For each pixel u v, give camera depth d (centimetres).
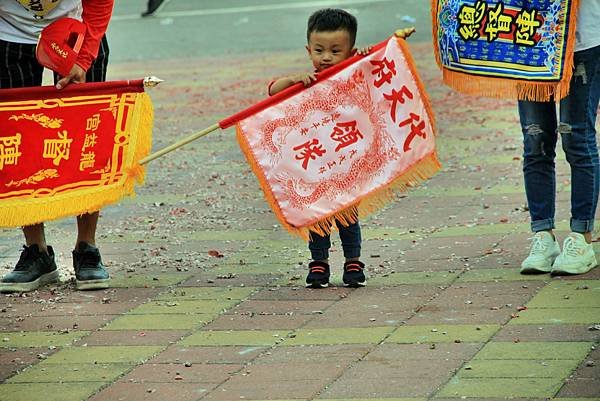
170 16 3166
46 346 817
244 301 898
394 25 2641
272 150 904
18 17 926
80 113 925
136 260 1041
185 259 1036
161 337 822
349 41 918
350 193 903
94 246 967
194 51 2566
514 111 1677
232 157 1495
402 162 903
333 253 1023
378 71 899
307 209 902
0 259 1078
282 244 1072
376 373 719
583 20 885
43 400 713
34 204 914
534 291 866
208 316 864
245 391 704
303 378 719
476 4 891
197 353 781
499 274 920
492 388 680
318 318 842
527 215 1100
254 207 1225
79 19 939
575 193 913
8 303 930
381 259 992
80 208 925
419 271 946
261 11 3120
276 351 775
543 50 878
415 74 899
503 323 798
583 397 659
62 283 985
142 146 946
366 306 862
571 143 907
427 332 789
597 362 711
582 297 842
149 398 703
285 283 941
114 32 2933
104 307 905
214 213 1207
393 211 1156
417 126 902
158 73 2259
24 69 945
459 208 1149
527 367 710
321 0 3203
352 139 902
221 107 1842
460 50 905
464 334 779
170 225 1167
